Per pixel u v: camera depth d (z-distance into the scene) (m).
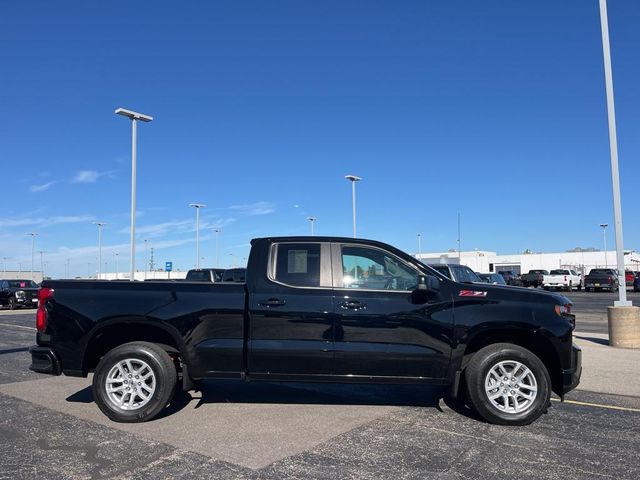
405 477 4.22
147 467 4.44
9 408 6.38
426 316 5.71
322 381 5.78
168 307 5.86
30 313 26.39
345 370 5.74
